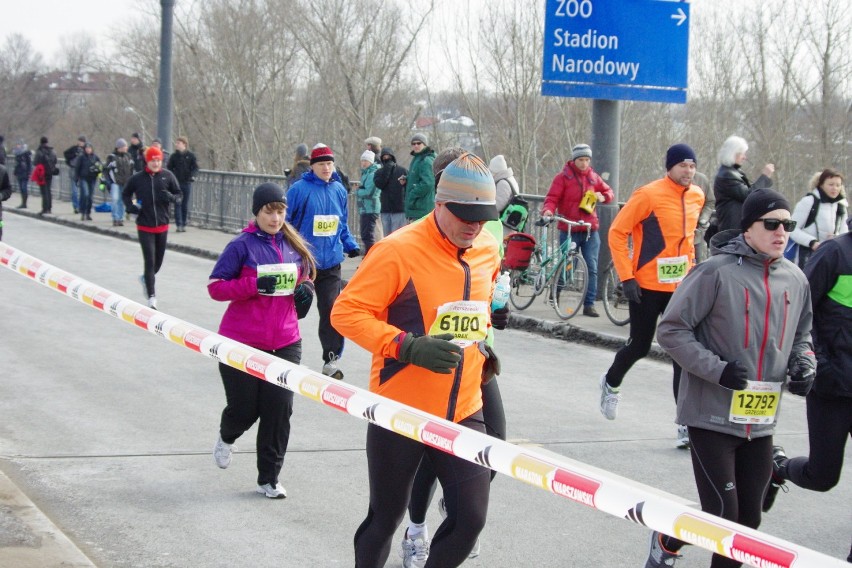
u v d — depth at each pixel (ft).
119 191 75.36
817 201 31.01
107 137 206.59
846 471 21.54
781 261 14.19
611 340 35.96
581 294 39.45
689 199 23.47
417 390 12.71
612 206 43.04
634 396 28.25
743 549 8.20
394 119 125.59
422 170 46.32
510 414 26.00
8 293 43.45
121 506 18.44
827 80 99.25
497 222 17.01
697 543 8.57
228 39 136.98
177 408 25.53
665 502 8.96
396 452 12.50
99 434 23.04
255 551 16.52
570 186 39.65
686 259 23.45
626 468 21.39
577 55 42.32
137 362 30.83
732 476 13.83
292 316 19.36
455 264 12.73
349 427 24.30
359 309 12.50
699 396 13.92
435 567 12.34
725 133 103.81
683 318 13.88
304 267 19.34
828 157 98.99
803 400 27.73
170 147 73.67
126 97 182.70
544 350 35.37
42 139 85.66
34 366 29.94
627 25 42.47
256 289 18.62
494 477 20.26
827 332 15.89
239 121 139.64
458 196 12.32
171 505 18.58
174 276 51.34
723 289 13.83
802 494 20.11
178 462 21.16
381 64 124.26
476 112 105.29
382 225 53.72
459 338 12.82
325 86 128.88
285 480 20.22
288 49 136.98
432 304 12.66
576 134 102.94
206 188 74.23
